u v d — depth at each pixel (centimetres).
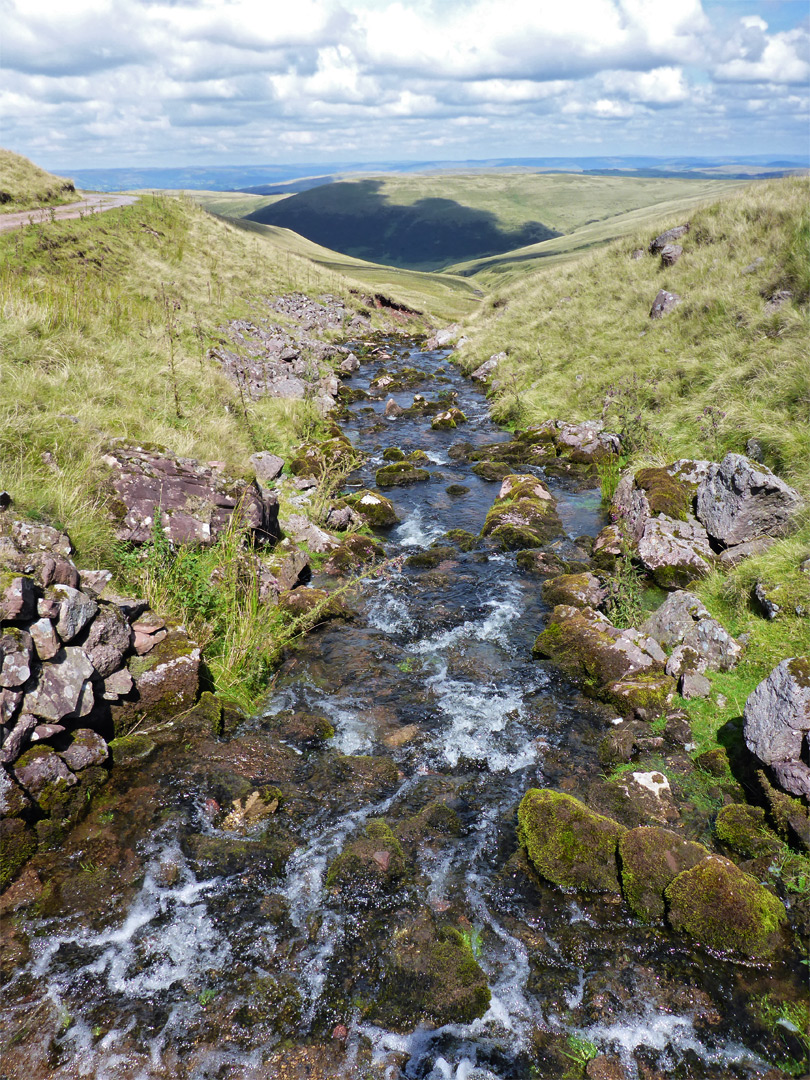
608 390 1669
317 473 1339
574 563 995
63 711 511
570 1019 374
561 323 2364
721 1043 360
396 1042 360
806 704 496
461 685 710
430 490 1371
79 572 620
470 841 502
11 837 450
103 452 838
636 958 411
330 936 420
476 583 952
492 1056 353
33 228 2698
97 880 446
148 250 3278
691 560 895
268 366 2364
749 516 885
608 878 460
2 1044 344
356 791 550
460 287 13538
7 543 565
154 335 1802
